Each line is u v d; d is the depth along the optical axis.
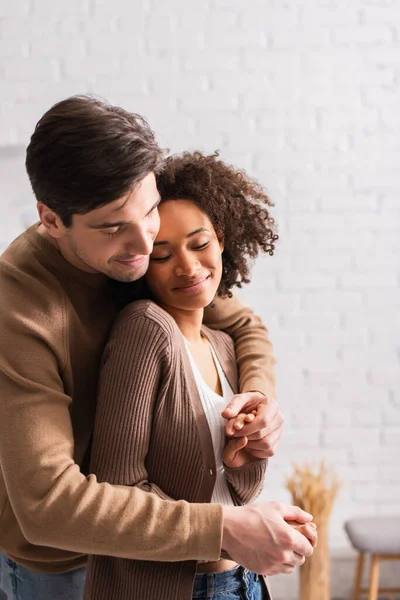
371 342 2.88
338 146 2.77
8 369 1.08
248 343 1.44
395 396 2.91
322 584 2.51
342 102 2.75
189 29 2.69
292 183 2.78
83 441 1.24
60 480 1.05
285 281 2.84
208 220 1.20
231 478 1.22
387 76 2.75
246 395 1.22
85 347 1.19
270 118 2.75
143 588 1.15
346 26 2.72
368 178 2.79
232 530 1.08
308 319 2.86
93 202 1.02
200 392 1.21
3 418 1.07
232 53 2.71
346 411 2.91
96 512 1.04
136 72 2.70
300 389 2.89
